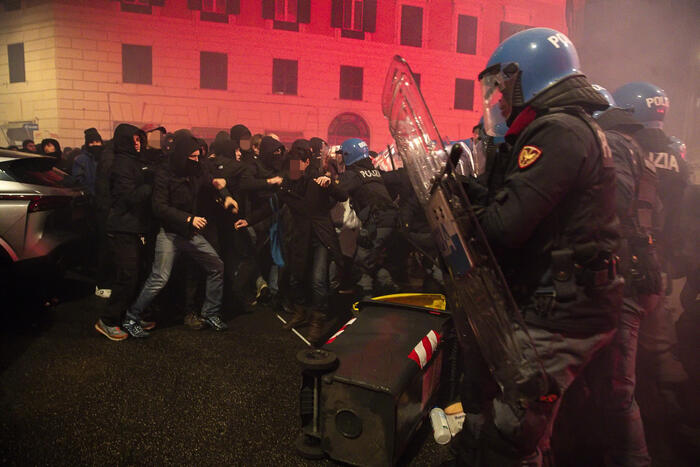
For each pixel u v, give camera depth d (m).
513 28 23.02
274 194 4.15
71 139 19.12
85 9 18.53
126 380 2.89
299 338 3.72
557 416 2.01
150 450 2.18
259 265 4.57
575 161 1.27
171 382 2.88
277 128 20.61
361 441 2.04
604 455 2.00
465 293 1.48
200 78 19.80
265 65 20.23
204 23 19.50
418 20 21.67
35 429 2.32
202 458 2.14
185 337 3.67
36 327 3.76
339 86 21.06
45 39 18.64
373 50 21.20
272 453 2.19
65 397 2.66
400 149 1.73
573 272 1.34
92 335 3.63
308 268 3.58
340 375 2.04
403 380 2.04
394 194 4.01
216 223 4.17
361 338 2.38
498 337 1.37
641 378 2.50
